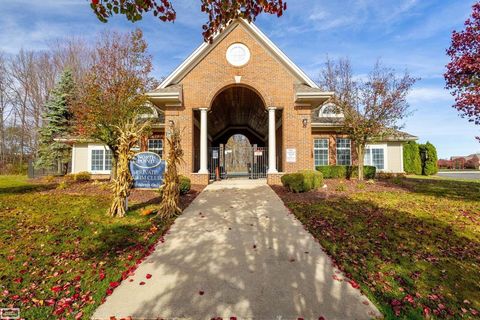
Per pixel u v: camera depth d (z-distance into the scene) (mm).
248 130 27547
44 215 7195
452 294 3635
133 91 14031
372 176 17234
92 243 5363
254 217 7371
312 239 5645
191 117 14266
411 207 8445
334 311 3197
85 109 14031
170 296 3506
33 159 32562
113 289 3680
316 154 18938
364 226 6445
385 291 3668
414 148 25500
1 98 33656
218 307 3270
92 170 18953
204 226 6574
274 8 3949
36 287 3717
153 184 10328
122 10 3596
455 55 9375
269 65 14383
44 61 34156
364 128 15141
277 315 3121
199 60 14398
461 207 8438
